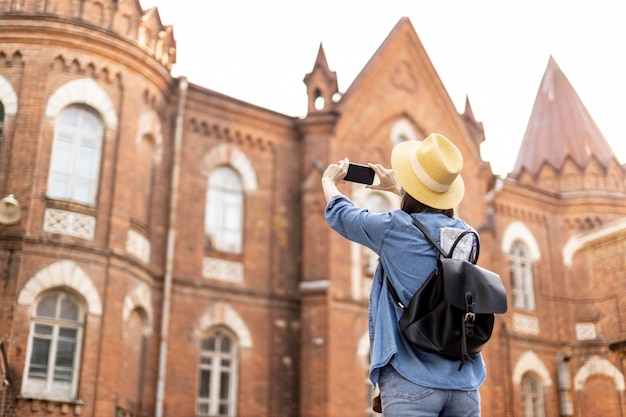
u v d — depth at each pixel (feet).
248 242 78.07
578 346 66.33
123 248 65.67
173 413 68.95
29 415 57.72
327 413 72.84
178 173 73.92
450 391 11.59
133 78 69.72
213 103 78.48
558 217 93.71
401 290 12.01
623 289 47.57
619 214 88.48
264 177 80.79
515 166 103.96
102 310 62.75
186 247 73.92
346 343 76.13
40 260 61.31
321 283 77.05
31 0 66.33
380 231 12.30
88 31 66.74
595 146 94.43
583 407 51.19
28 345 59.67
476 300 11.45
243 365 74.43
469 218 90.79
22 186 62.59
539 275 93.86
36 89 64.95
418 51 89.35
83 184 65.57
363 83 84.43
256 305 76.54
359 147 83.46
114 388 62.28
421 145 12.81
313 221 79.46
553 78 103.81
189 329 72.08
